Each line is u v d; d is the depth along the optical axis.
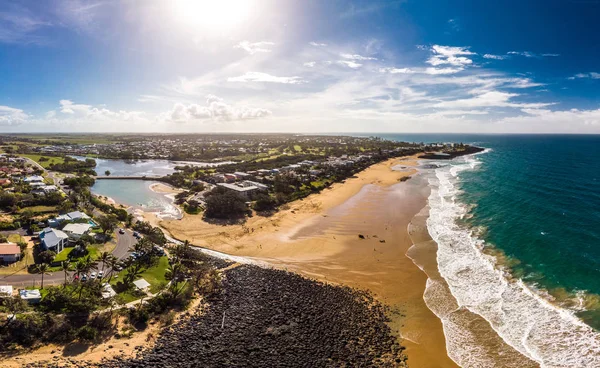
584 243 66.19
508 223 80.62
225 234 83.12
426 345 41.16
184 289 51.88
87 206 97.50
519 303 48.12
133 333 42.56
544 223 79.12
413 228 84.00
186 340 41.59
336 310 48.84
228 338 42.22
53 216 83.50
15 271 54.72
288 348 40.41
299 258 68.69
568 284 51.25
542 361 37.22
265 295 53.06
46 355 37.28
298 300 51.59
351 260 67.06
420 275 59.28
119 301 47.47
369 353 39.78
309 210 103.88
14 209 89.50
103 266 57.41
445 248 70.06
